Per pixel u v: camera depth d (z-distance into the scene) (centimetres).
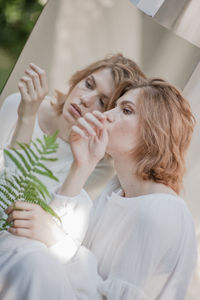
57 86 206
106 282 184
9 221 178
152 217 187
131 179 200
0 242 171
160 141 195
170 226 186
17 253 167
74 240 187
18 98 205
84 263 181
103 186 212
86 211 193
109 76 204
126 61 206
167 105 196
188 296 211
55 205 188
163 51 209
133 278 183
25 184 182
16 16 395
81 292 177
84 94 205
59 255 179
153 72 209
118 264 186
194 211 217
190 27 208
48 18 201
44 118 206
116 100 202
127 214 192
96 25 204
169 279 185
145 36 208
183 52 210
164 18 207
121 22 205
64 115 206
